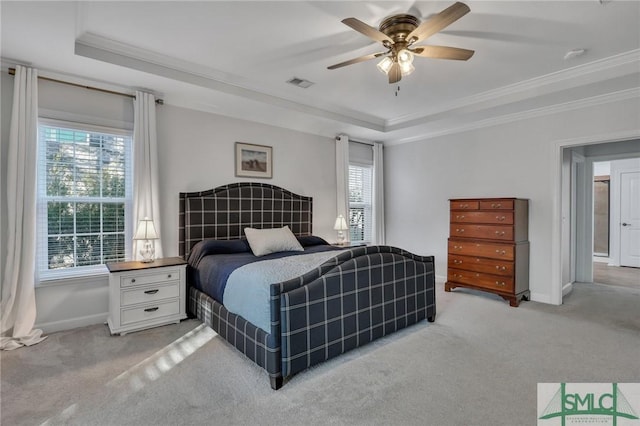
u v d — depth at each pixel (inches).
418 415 71.2
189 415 71.3
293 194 185.2
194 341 110.4
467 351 102.3
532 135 161.6
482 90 151.9
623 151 188.4
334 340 94.0
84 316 124.8
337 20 97.4
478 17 95.1
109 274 121.9
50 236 120.5
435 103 169.9
